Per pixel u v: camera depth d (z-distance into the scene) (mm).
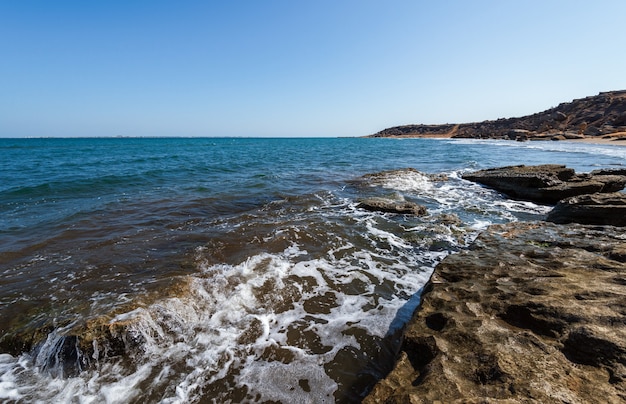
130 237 8836
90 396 3855
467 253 6582
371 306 5812
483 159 32188
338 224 10367
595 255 5738
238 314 5445
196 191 15328
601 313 3805
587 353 3299
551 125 79812
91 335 4406
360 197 14750
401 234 9539
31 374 4199
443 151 45688
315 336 4961
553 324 3850
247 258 7477
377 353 4613
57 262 7172
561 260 5695
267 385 4027
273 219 10883
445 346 3787
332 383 4066
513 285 4949
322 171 24000
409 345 4059
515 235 7656
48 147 64438
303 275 6863
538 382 2979
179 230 9531
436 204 13734
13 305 5406
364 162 31172
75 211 11336
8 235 8844
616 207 8961
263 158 36062
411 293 6285
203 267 6945
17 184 16094
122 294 5617
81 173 20656
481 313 4367
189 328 5070
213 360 4441
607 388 2844
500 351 3484
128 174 19906
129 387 3986
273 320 5336
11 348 4527
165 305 5191
